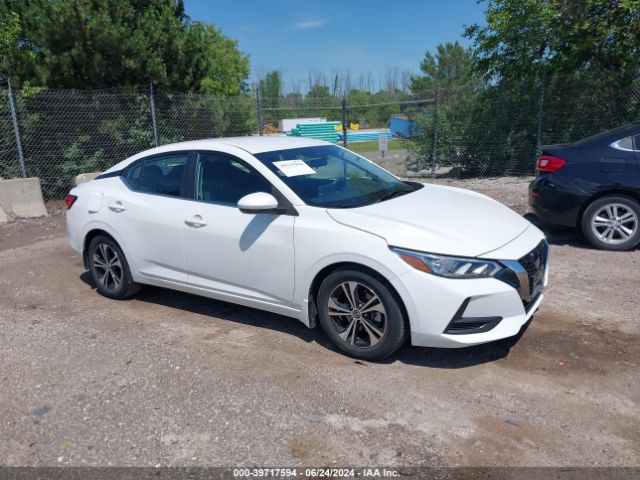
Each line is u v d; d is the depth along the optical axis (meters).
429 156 13.57
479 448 2.89
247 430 3.09
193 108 12.53
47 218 9.55
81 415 3.29
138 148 11.94
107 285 5.34
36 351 4.18
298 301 4.02
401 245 3.56
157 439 3.04
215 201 4.45
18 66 10.84
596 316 4.48
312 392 3.47
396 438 2.99
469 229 3.77
